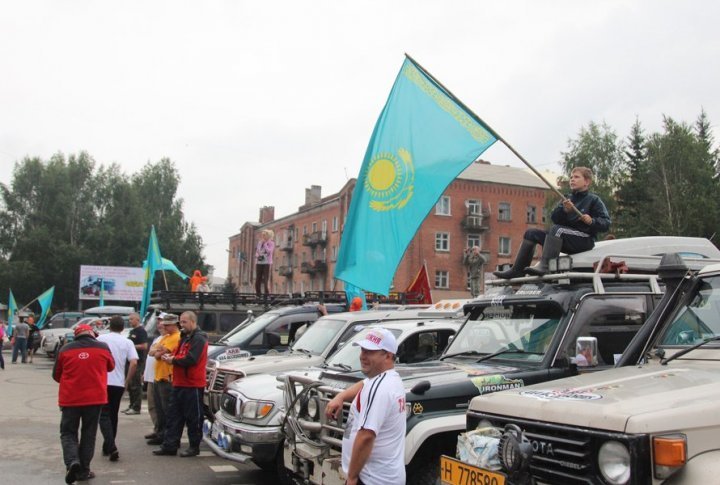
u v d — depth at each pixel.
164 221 61.91
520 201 54.69
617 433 3.30
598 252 6.91
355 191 9.00
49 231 55.88
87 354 7.64
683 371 4.14
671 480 3.18
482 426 4.27
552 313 5.91
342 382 5.69
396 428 4.07
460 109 8.27
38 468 8.20
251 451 7.28
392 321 8.99
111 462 8.80
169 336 9.80
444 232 52.22
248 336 11.68
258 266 17.41
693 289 4.89
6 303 54.69
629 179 40.38
